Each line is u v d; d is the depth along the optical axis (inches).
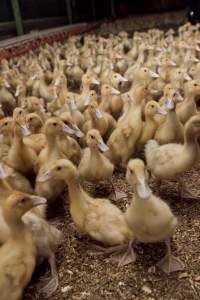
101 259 29.0
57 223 33.9
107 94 50.8
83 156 36.6
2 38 122.0
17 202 24.0
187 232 30.6
